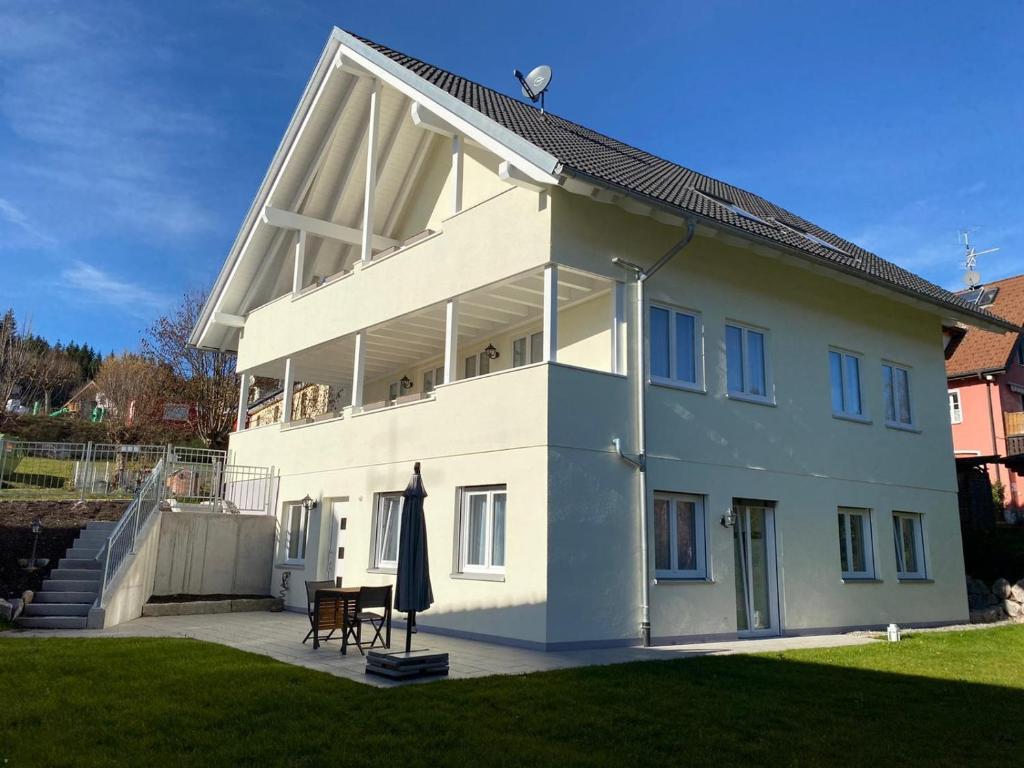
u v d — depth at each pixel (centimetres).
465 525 1313
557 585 1126
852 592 1555
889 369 1792
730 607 1335
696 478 1332
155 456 2156
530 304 1459
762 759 610
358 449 1594
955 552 1828
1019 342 3288
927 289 1883
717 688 858
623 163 1481
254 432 2017
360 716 685
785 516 1467
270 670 860
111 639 1077
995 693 900
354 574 1542
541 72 1800
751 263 1509
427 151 1916
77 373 6175
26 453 2075
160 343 3931
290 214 1914
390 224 2030
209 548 1734
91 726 634
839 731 699
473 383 1316
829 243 1886
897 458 1733
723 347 1425
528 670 940
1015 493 2889
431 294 1468
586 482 1189
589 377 1225
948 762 618
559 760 585
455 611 1275
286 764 557
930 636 1434
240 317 2225
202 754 576
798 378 1552
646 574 1220
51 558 1488
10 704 687
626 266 1302
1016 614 1877
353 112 1838
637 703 767
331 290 1789
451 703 739
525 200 1275
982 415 3030
